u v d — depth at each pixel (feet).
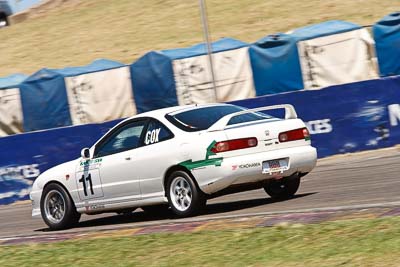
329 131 142.31
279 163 85.25
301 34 181.98
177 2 340.59
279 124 86.38
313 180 113.80
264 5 311.88
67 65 294.87
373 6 288.71
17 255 74.18
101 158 92.17
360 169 117.29
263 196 100.83
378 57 176.45
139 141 89.30
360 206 73.20
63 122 188.96
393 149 137.49
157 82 186.09
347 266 53.16
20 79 197.06
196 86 184.34
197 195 84.17
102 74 191.11
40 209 97.14
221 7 320.70
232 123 85.30
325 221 67.31
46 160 147.43
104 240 75.00
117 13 346.13
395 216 64.64
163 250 66.33
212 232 69.97
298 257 57.16
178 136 85.81
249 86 183.42
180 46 287.69
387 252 54.49
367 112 140.15
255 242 63.52
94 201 93.04
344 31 179.73
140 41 304.09
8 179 148.05
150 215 97.60
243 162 82.84
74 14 364.99
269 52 181.16
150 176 87.71
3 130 189.37
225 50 184.85
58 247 75.36
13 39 346.54
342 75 179.01
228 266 58.08
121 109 190.80
